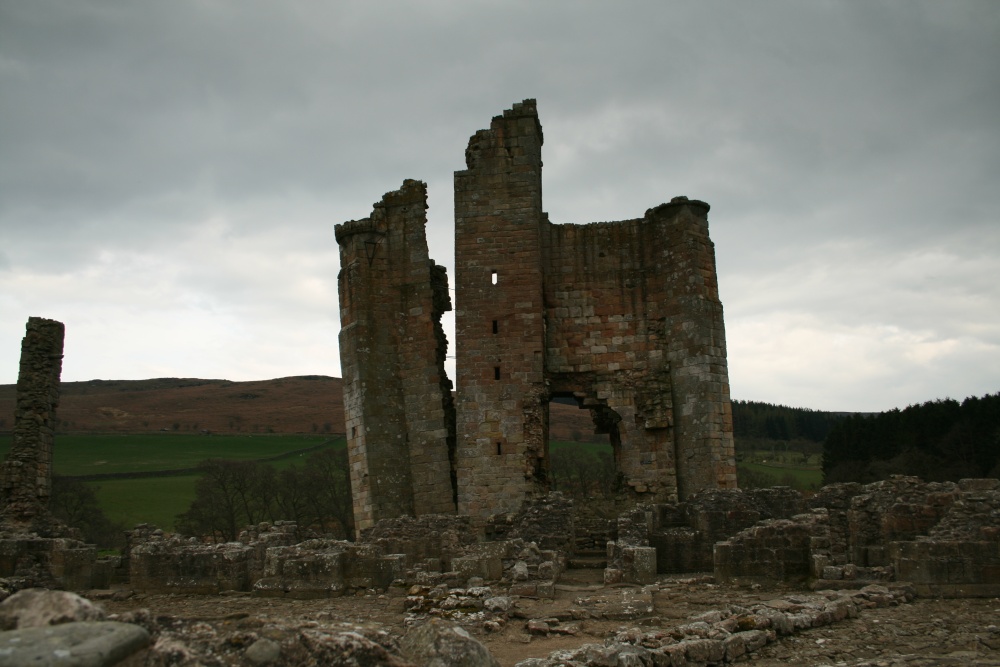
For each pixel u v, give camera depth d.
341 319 40.03
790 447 107.81
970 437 62.75
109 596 24.02
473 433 36.66
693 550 26.95
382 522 31.19
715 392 36.88
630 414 38.09
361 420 38.06
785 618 15.99
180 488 80.31
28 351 30.91
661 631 15.16
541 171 40.94
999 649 14.55
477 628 16.98
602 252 39.78
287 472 68.06
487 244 38.00
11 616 8.34
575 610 18.34
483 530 35.22
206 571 24.39
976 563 19.20
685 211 38.25
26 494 29.47
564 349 39.12
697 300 37.41
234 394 170.75
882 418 70.50
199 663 8.23
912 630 15.99
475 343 37.34
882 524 23.28
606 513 37.25
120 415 146.50
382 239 39.75
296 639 9.12
